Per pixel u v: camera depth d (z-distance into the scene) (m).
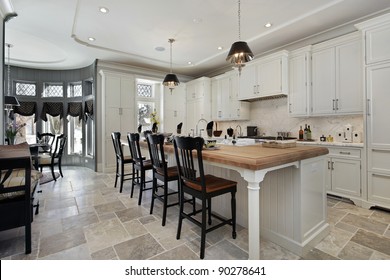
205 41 4.04
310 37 3.73
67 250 1.85
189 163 1.87
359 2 2.74
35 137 6.01
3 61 3.00
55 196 3.32
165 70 5.96
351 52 3.08
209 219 2.27
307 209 1.84
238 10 2.95
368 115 2.73
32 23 3.37
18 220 1.78
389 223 2.35
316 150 1.92
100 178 4.52
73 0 2.74
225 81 5.25
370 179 2.74
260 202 2.06
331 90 3.31
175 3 2.80
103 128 5.03
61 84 6.20
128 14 3.09
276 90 3.93
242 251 1.83
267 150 1.93
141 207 2.87
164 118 6.12
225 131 5.68
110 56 4.88
